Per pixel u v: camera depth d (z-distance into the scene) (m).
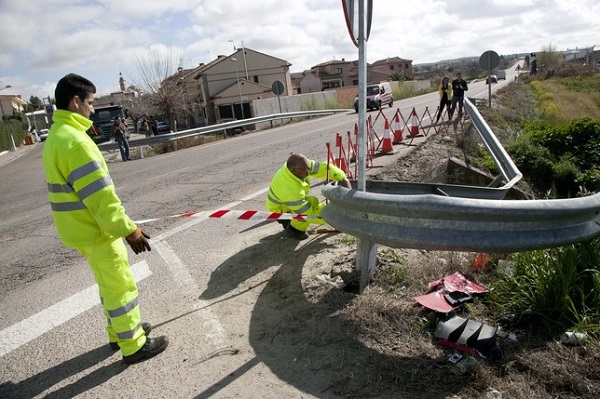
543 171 10.81
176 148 19.55
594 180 9.97
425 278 3.63
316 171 5.04
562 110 28.78
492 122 15.10
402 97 51.38
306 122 26.50
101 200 2.71
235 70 54.97
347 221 3.17
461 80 14.58
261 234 5.59
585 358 2.59
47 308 4.21
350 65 85.56
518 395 2.37
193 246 5.50
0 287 4.92
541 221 2.67
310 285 3.78
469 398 2.39
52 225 7.68
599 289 3.00
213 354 3.09
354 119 22.92
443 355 2.74
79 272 5.13
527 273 3.29
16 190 12.80
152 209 7.89
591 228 2.83
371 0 3.27
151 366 3.04
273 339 3.17
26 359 3.33
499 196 4.42
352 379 2.64
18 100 96.88
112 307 3.00
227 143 18.98
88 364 3.18
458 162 9.02
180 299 4.02
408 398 2.45
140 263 5.06
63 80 2.80
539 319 3.00
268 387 2.68
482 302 3.28
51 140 2.76
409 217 2.77
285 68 57.84
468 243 2.60
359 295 3.47
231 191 8.70
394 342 2.90
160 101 40.06
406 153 10.24
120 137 17.22
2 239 7.05
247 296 3.91
